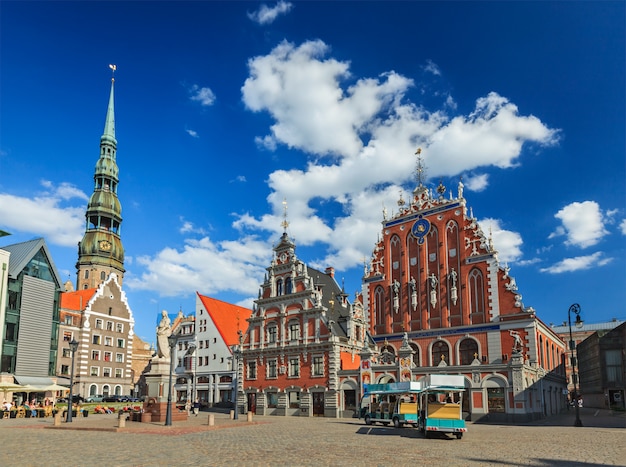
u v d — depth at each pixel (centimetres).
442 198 7094
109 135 13788
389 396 4784
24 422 5009
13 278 7694
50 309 8256
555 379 7400
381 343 7081
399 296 7106
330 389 6278
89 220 13200
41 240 8269
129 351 11169
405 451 2580
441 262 6844
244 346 7394
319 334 6600
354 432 3822
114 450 2578
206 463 2119
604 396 8156
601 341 8075
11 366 7512
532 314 6016
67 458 2288
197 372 9500
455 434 3459
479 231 6631
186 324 9969
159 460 2211
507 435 3653
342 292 7750
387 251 7375
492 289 6353
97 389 10212
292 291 7075
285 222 7488
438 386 3519
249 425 4581
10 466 2064
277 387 6831
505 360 6075
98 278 12712
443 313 6669
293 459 2250
